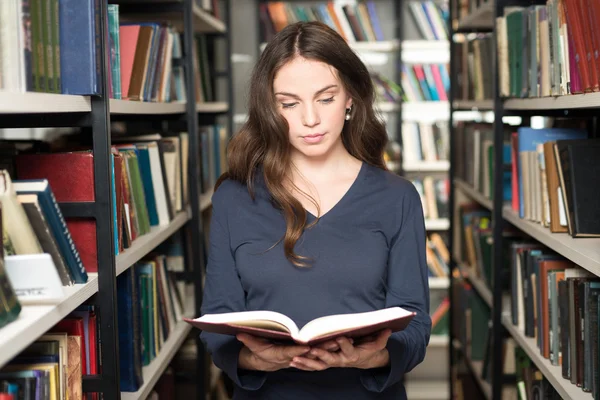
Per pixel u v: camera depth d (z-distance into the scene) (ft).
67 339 4.96
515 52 7.57
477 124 11.43
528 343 7.20
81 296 4.75
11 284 3.99
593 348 5.48
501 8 8.13
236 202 5.23
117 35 6.13
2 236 4.03
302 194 5.14
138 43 6.95
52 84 4.71
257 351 4.62
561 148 6.36
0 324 3.77
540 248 7.69
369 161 5.47
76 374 5.02
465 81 11.43
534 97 7.00
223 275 5.18
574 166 6.24
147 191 7.47
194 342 8.98
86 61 4.91
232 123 13.71
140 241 6.56
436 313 14.40
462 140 11.95
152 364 6.93
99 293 5.28
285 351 4.53
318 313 4.92
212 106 11.38
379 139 5.47
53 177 5.24
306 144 4.99
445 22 14.38
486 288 9.80
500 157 8.35
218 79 15.65
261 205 5.16
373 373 4.99
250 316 4.43
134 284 6.29
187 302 9.16
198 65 11.89
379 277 4.99
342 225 5.06
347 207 5.11
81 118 5.19
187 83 8.90
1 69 4.16
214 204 5.35
